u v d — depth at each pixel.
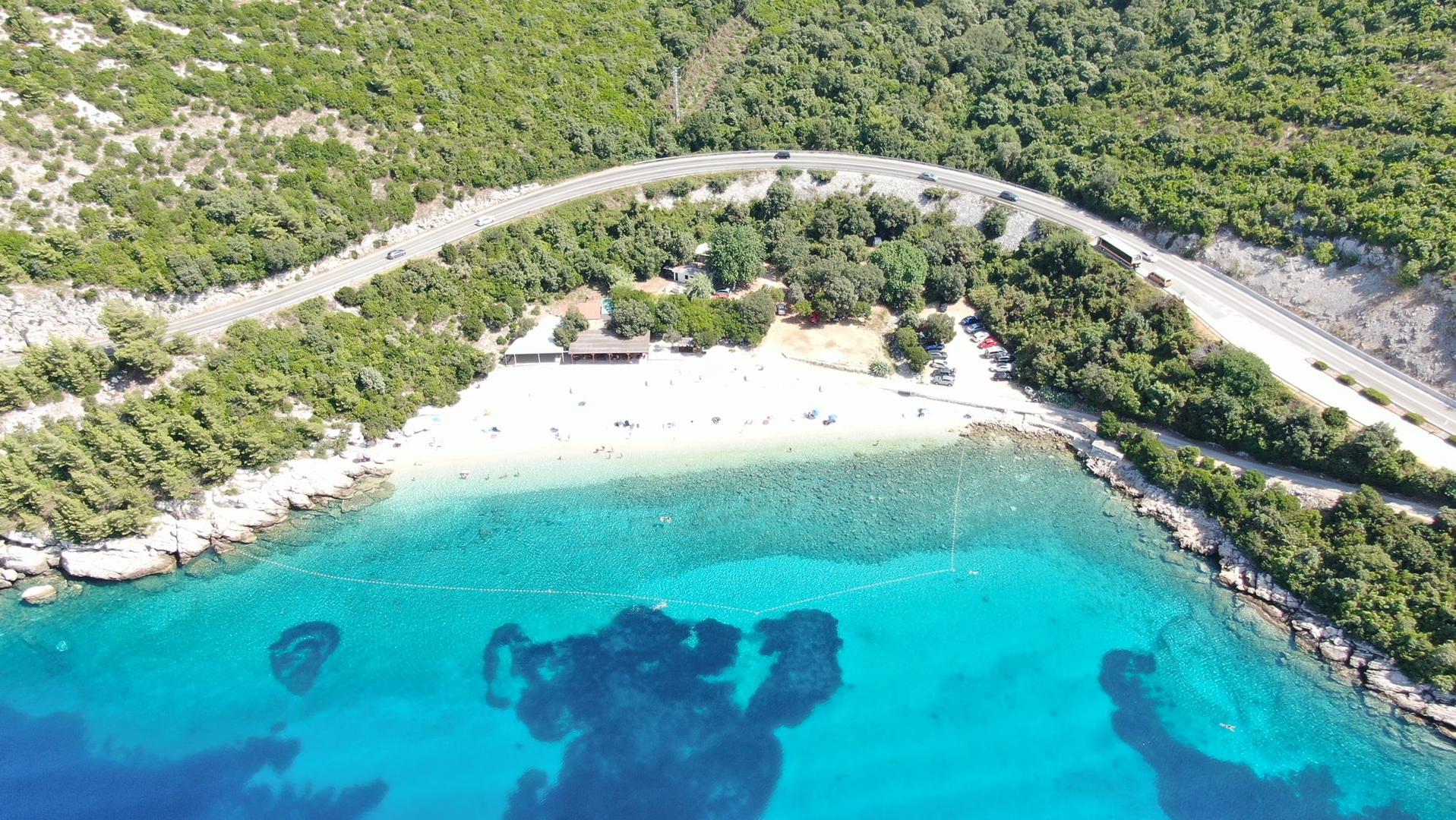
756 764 82.75
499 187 142.50
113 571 97.62
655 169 151.75
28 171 110.12
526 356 127.31
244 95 129.62
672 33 168.00
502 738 84.88
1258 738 84.38
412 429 115.81
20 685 89.38
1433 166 114.12
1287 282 118.69
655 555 102.75
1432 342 104.69
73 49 121.81
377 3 150.88
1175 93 148.12
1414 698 84.25
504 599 98.00
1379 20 137.38
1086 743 84.50
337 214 127.12
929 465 113.69
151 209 114.69
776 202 145.25
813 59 167.88
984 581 99.75
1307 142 127.69
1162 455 106.12
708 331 128.88
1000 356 128.25
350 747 84.00
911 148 153.62
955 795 80.12
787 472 112.75
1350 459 97.06
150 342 103.56
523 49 157.25
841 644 93.69
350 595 98.44
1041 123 157.25
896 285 134.88
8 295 103.50
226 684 89.56
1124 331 118.38
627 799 79.75
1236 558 98.69
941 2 183.88
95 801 79.06
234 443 103.62
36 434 96.19
